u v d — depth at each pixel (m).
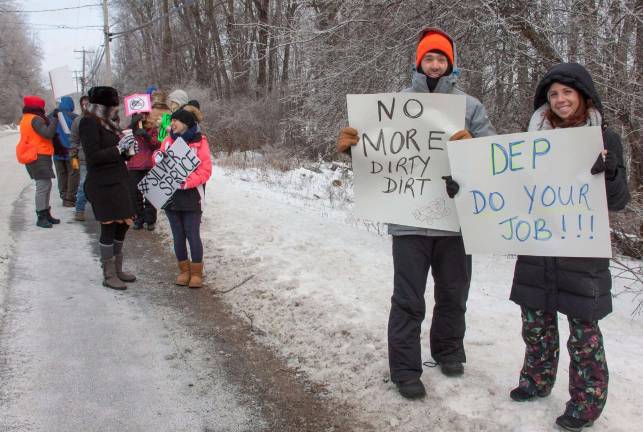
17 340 4.41
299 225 8.34
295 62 9.41
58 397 3.62
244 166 16.73
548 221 3.05
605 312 2.97
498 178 3.17
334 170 14.72
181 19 31.72
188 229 5.81
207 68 28.78
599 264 2.98
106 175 5.58
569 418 3.04
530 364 3.30
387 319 4.67
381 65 7.57
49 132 8.09
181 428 3.37
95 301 5.37
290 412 3.59
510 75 7.07
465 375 3.70
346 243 7.34
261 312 5.14
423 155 3.54
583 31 6.47
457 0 6.57
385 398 3.56
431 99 3.51
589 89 2.95
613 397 3.45
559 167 3.00
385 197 3.61
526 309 3.22
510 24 6.60
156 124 7.99
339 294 5.29
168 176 5.66
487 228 3.24
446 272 3.60
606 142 2.95
